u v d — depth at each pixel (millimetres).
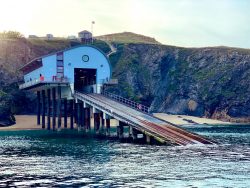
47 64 99000
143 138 76562
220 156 54719
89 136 89812
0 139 85875
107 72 101250
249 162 49219
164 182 37156
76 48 99750
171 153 57906
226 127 144250
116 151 60875
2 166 47406
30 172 43062
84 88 109062
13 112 141750
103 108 84312
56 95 107375
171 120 179375
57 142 77688
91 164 48156
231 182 37156
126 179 38594
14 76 162250
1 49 173500
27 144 74500
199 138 72188
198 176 40000
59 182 37469
